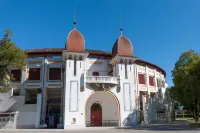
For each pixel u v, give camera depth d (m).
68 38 36.62
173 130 25.83
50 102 42.94
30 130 29.25
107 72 41.25
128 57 37.94
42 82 39.16
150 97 44.62
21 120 33.94
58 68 40.12
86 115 37.94
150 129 28.31
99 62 41.31
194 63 31.33
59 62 40.31
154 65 48.97
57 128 33.94
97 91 35.44
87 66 40.41
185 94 40.47
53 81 39.28
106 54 41.84
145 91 45.19
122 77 37.28
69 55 35.62
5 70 26.95
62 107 37.75
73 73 35.12
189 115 77.19
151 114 43.22
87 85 35.06
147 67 47.22
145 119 41.00
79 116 33.50
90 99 38.62
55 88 39.31
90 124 37.66
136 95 42.41
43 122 36.19
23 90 38.75
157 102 45.91
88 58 40.88
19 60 26.84
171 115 52.00
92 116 38.38
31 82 39.34
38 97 35.28
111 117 37.69
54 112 42.28
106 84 35.47
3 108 35.38
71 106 33.69
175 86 45.19
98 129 30.34
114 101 36.81
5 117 33.78
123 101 36.19
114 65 39.59
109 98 37.94
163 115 46.69
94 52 41.66
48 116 38.00
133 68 41.12
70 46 36.12
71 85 34.56
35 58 40.72
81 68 35.66
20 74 39.81
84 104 34.16
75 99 34.06
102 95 38.03
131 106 36.31
